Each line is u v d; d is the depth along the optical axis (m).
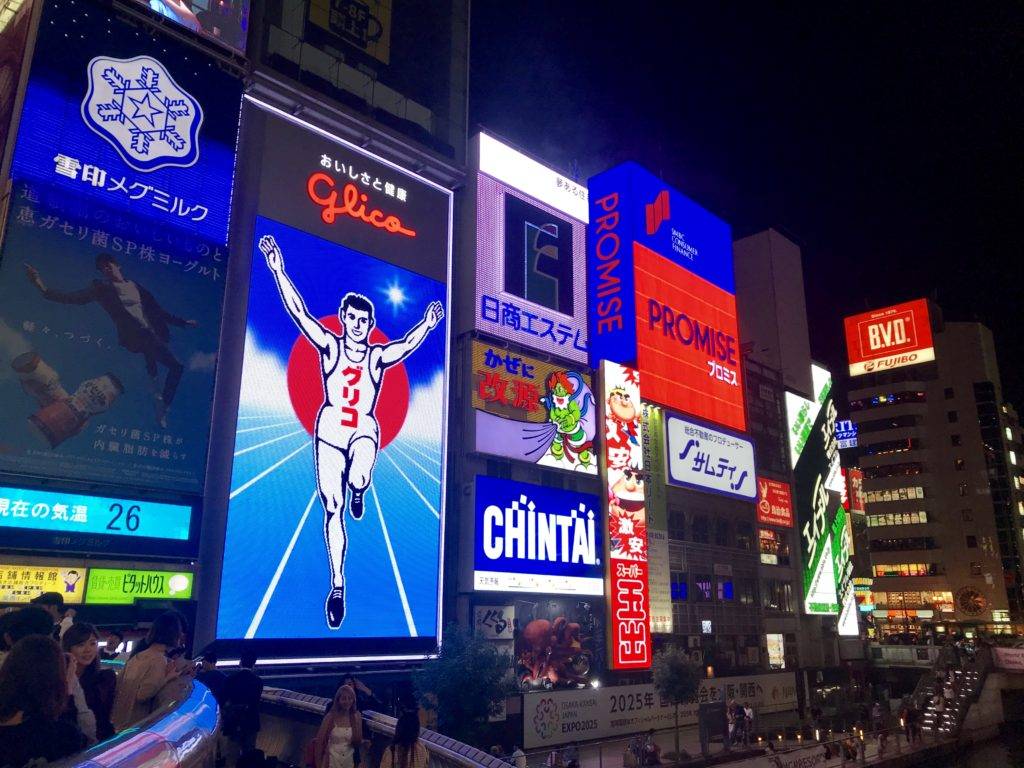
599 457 45.94
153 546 27.33
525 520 40.47
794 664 58.94
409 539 35.50
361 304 36.19
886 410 115.50
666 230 55.53
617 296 51.16
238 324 32.03
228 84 33.25
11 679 4.33
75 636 7.43
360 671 32.88
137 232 29.06
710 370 57.00
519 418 42.22
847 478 103.81
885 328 118.31
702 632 51.28
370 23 40.78
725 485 55.69
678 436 52.31
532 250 46.28
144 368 28.28
